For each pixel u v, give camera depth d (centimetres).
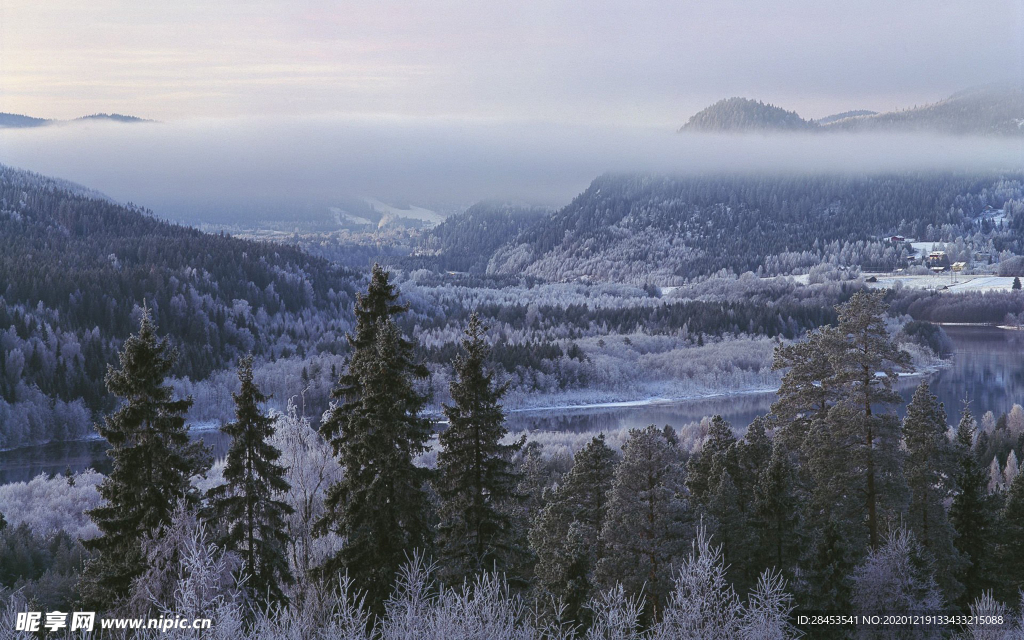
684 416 16938
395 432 2920
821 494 4106
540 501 5312
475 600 2028
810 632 3344
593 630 2267
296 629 2070
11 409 14712
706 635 2008
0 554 5709
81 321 19850
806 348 4844
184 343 19325
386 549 2864
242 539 2941
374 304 3241
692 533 3559
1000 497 4453
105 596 2855
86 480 9719
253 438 3025
